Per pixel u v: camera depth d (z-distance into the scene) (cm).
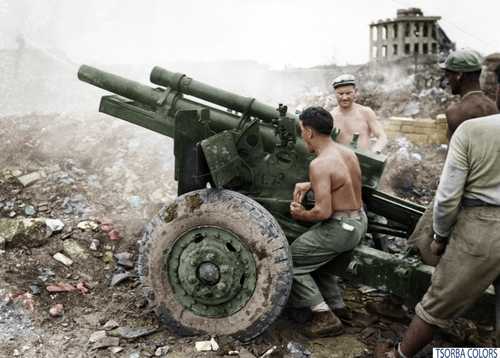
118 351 300
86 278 368
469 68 297
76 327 321
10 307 321
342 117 447
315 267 320
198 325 312
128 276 373
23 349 295
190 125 325
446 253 264
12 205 435
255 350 306
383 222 395
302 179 330
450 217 258
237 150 328
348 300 382
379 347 306
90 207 450
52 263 372
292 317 335
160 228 314
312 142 314
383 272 319
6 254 368
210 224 309
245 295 308
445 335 334
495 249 248
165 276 315
